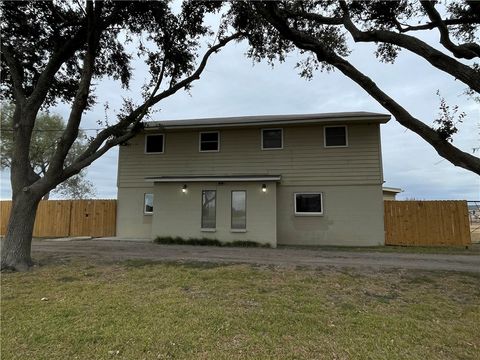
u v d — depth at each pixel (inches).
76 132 326.6
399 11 310.3
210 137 584.4
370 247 479.2
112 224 604.1
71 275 266.1
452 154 230.5
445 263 324.2
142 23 371.9
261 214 491.5
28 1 330.6
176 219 516.7
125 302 195.5
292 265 305.7
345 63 281.4
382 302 202.8
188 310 181.3
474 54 251.3
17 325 160.7
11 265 286.5
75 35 342.3
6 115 789.2
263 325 161.0
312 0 333.7
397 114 251.8
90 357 129.6
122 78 432.8
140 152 603.8
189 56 400.5
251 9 344.2
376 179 516.7
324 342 144.4
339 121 525.0
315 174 537.3
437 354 135.8
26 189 305.3
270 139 563.8
